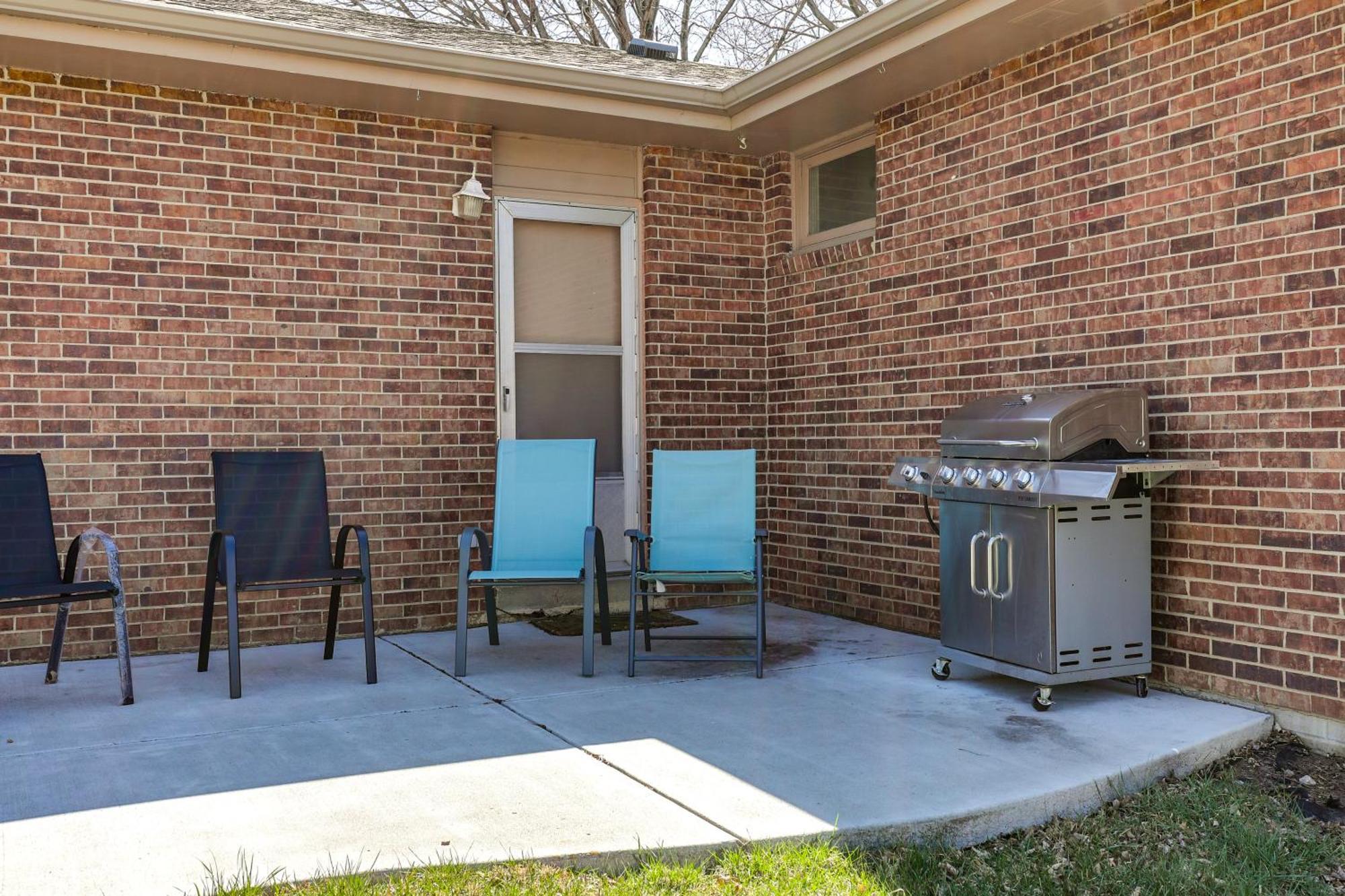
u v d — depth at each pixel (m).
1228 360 4.39
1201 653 4.52
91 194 5.57
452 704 4.52
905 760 3.71
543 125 6.62
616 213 7.12
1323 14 4.05
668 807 3.24
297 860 2.84
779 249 7.29
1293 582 4.16
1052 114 5.23
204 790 3.40
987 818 3.24
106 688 4.86
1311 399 4.09
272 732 4.11
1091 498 4.12
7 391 5.40
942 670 4.96
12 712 4.42
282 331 6.01
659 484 5.64
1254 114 4.30
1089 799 3.48
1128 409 4.51
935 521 5.95
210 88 5.77
